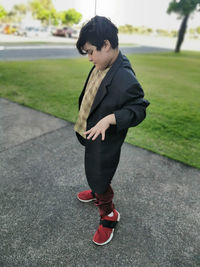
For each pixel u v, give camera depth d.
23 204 1.81
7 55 9.27
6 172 2.15
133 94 1.08
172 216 1.77
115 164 1.35
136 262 1.42
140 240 1.56
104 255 1.45
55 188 2.00
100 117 1.21
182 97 5.01
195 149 2.74
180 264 1.42
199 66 9.73
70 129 3.06
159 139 2.96
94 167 1.34
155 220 1.72
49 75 6.16
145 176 2.20
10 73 6.05
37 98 4.23
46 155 2.45
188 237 1.60
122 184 2.09
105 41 1.02
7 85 4.94
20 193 1.92
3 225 1.62
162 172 2.27
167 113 3.96
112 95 1.12
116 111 1.08
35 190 1.96
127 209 1.82
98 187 1.39
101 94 1.15
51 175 2.15
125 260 1.43
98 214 1.75
